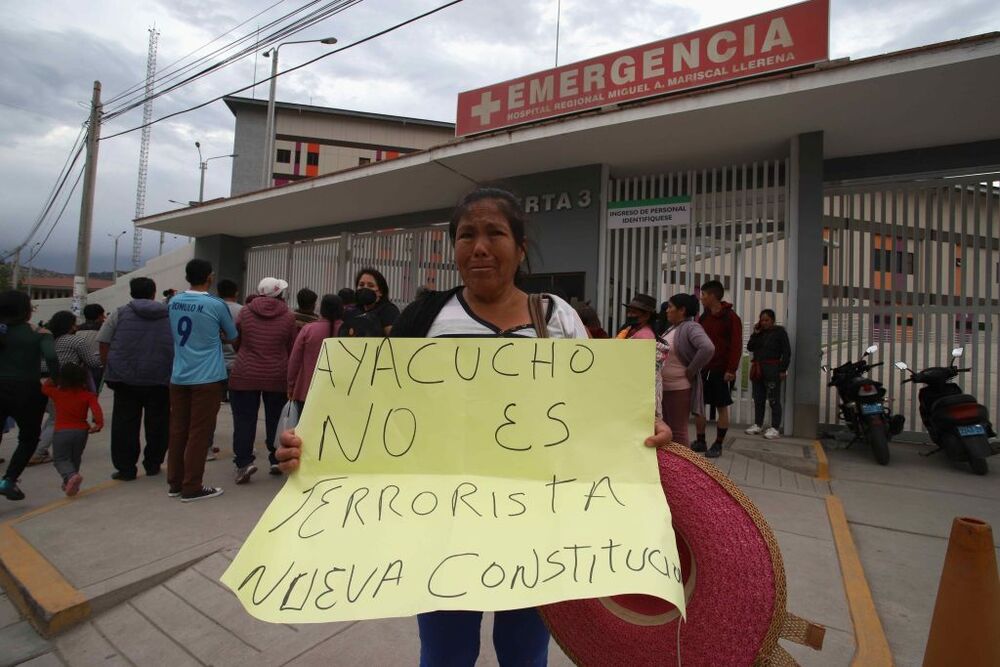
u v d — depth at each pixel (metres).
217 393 4.24
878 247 6.37
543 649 1.53
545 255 7.70
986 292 5.81
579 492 1.21
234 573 1.10
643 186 7.49
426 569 1.11
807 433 5.98
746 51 5.83
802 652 2.28
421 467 1.28
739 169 6.93
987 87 4.87
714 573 1.18
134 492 4.30
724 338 5.39
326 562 1.13
